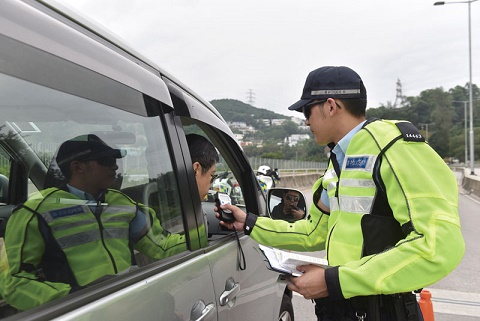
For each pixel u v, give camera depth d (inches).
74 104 43.1
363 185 55.5
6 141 45.4
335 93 61.7
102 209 48.3
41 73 38.6
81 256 44.4
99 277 43.5
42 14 40.0
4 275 39.5
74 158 46.3
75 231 45.1
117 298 41.1
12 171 46.8
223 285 65.7
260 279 87.6
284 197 99.7
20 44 36.4
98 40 48.1
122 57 51.2
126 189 51.8
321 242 74.5
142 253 51.1
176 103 62.8
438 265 48.4
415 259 49.1
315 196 75.2
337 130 62.9
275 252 63.9
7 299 36.6
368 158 55.1
